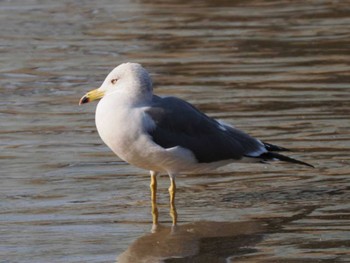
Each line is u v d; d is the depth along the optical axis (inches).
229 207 461.1
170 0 1086.4
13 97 684.1
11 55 821.2
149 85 454.3
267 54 808.3
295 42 852.0
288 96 668.1
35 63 790.5
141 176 511.2
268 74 736.3
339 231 422.0
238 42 856.9
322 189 483.8
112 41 871.7
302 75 730.2
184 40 869.8
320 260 385.7
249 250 401.1
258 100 659.4
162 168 458.6
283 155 500.7
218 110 634.2
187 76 734.5
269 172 514.0
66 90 703.7
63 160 535.5
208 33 899.4
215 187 492.1
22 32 916.6
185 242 413.1
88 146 562.6
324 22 944.9
